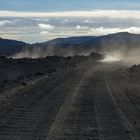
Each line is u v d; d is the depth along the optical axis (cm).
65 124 1644
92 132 1488
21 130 1480
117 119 1797
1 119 1717
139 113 1978
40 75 4641
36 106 2159
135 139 1367
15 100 2367
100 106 2222
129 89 3231
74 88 3262
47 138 1343
